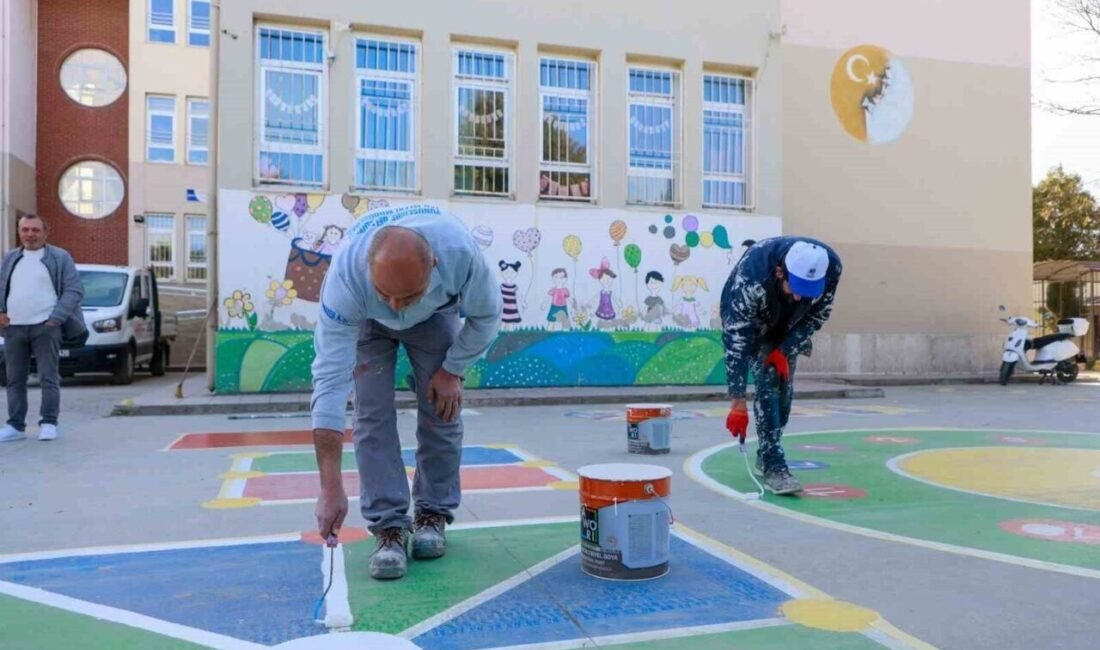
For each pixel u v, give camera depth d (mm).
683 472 5816
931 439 7570
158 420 9086
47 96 20297
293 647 2020
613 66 12898
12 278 7094
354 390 3443
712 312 13305
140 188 20062
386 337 3449
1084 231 28484
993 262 17000
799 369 15734
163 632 2771
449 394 3434
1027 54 17312
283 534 4039
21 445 6992
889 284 16281
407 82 12094
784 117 15625
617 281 12836
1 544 3855
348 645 2027
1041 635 2752
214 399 10438
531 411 10391
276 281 11266
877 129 16203
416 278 2588
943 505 4730
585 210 12703
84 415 9547
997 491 5148
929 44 16578
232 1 11109
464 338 3328
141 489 5152
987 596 3133
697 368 13188
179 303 19188
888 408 10820
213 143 11094
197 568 3473
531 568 3471
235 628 2805
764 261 4547
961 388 14875
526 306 12438
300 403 10250
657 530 3336
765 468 5074
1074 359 16000
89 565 3520
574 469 5980
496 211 12305
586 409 10672
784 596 3125
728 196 13766
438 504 3637
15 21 18391
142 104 20078
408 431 8102
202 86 20438
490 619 2883
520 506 4719
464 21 12188
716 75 13719
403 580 3305
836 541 3922
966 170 16828
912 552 3729
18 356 7195
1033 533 4086
